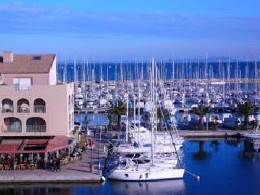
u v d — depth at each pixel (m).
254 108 121.69
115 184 69.69
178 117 130.25
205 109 115.44
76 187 68.12
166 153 82.94
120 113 110.69
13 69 83.56
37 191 66.25
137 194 65.00
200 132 110.00
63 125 80.69
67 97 81.12
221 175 75.19
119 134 100.06
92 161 79.00
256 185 69.12
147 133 91.44
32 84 82.81
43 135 80.31
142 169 71.12
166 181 71.69
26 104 80.50
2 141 78.62
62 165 76.00
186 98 166.00
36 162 73.81
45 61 86.94
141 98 146.38
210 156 90.31
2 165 73.06
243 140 105.25
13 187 67.94
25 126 80.00
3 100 79.88
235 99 159.75
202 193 65.44
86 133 102.62
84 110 143.00
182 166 76.00
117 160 77.12
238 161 85.75
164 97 133.88
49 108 80.12
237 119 116.44
